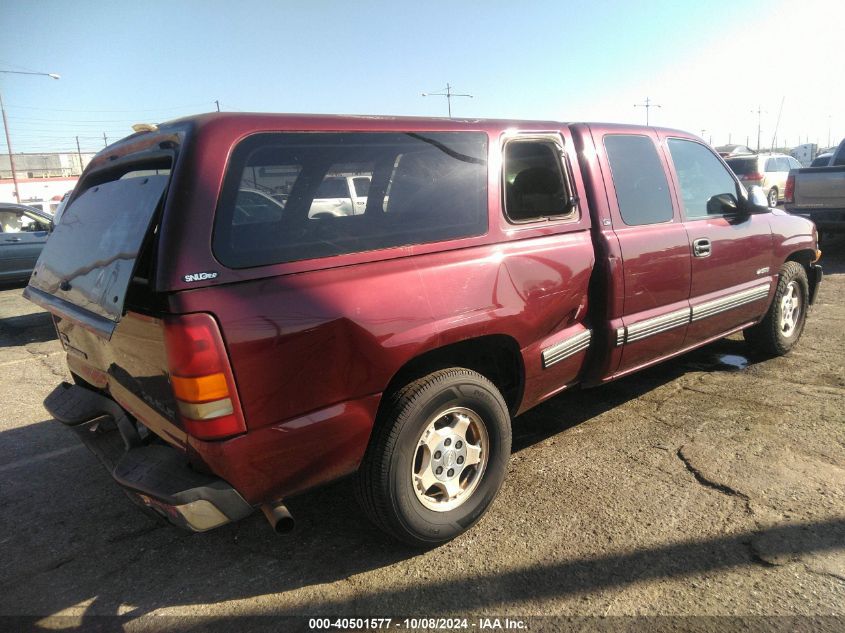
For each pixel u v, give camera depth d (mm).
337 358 2344
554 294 3148
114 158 2855
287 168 2383
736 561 2543
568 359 3355
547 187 3264
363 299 2406
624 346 3615
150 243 2168
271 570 2674
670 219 3922
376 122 2635
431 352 2738
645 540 2717
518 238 3016
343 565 2684
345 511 3127
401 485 2545
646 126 3977
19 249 10250
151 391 2354
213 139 2195
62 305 2637
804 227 5113
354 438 2441
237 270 2160
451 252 2752
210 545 2885
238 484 2215
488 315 2797
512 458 3572
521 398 3205
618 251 3482
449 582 2525
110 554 2844
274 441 2244
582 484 3227
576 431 3883
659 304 3834
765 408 4039
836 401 4078
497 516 2980
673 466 3355
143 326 2203
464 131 2920
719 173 4473
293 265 2289
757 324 4867
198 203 2117
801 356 5066
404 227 2639
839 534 2678
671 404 4215
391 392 2602
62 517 3184
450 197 2811
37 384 5512
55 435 4285
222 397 2104
